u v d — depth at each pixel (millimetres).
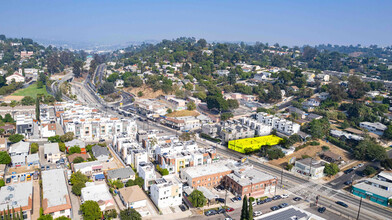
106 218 107062
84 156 156375
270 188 136750
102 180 135250
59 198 111125
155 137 178375
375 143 190375
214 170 143625
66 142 174125
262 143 190125
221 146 197375
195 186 135125
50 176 128625
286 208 114188
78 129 195875
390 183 140375
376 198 131625
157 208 118750
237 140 195500
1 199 107375
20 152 158500
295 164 161625
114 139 179250
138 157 147625
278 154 176125
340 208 125688
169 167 148125
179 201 123375
